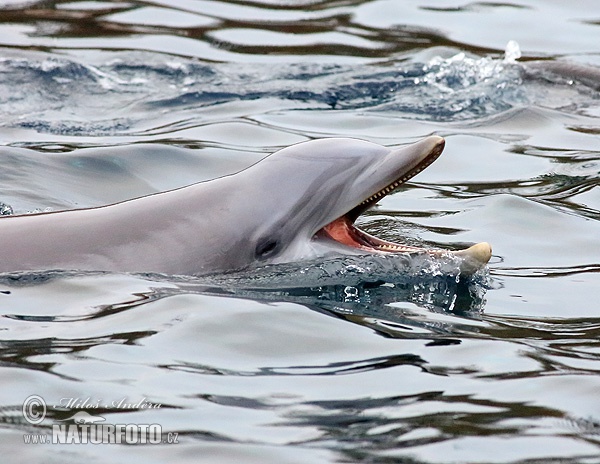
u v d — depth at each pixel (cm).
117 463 1759
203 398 1992
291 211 2630
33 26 5344
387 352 2227
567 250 2981
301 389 2045
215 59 4962
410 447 1823
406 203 3378
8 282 2488
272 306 2409
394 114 4309
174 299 2411
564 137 4078
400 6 5825
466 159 3812
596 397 2036
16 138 3891
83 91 4519
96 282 2489
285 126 4106
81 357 2139
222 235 2595
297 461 1773
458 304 2527
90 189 3356
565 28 5494
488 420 1933
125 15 5578
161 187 3428
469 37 5350
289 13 5716
